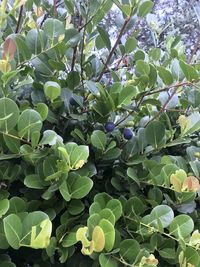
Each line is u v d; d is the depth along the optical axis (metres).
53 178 0.44
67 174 0.43
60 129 0.54
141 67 0.55
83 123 0.55
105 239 0.40
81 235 0.38
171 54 0.67
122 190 0.54
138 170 0.54
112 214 0.42
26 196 0.48
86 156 0.43
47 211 0.46
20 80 0.53
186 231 0.46
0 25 0.45
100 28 0.57
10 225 0.37
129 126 0.59
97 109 0.53
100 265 0.44
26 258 0.49
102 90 0.51
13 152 0.43
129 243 0.44
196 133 0.66
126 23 0.56
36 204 0.46
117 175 0.54
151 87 0.55
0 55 0.46
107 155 0.52
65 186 0.43
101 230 0.38
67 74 0.57
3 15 0.45
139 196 0.52
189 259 0.45
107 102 0.52
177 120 0.59
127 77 0.64
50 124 0.54
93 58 0.62
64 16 0.62
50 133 0.44
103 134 0.51
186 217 0.46
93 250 0.38
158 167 0.51
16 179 0.48
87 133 0.55
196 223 0.56
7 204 0.39
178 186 0.48
